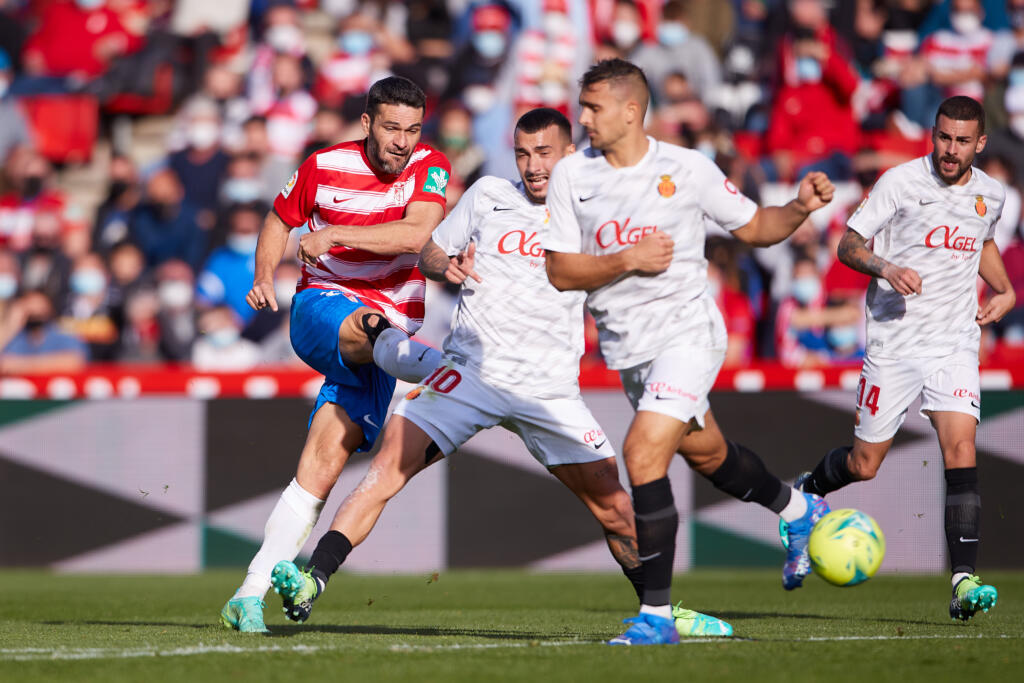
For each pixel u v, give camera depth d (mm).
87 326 40438
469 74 45469
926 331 20656
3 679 12484
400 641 16172
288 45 48562
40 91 50344
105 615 21844
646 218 14805
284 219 18609
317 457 18078
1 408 32906
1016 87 45938
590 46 47219
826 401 31844
